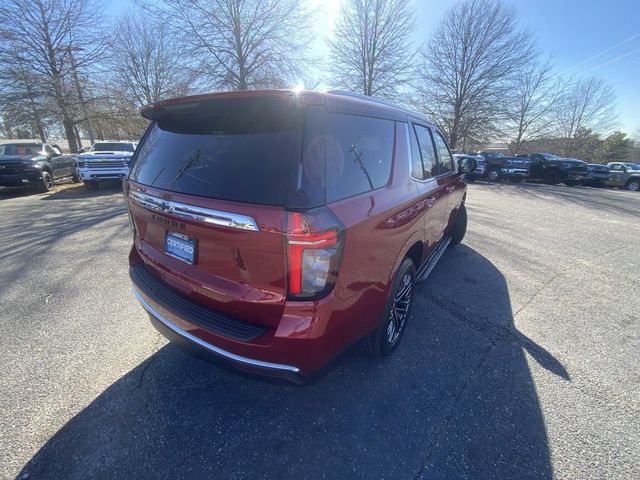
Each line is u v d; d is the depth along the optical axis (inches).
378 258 75.6
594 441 70.2
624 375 91.1
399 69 869.2
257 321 63.9
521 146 1471.5
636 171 657.0
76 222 252.5
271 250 57.6
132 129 876.6
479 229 253.8
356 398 81.0
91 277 149.6
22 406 76.6
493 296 137.6
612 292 143.6
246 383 85.4
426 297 135.1
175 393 81.7
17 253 181.0
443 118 1062.4
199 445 68.2
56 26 606.9
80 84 668.1
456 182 157.3
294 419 74.9
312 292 58.9
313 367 63.2
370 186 75.9
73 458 64.8
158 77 935.7
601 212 345.1
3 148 454.9
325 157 62.3
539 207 371.6
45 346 98.9
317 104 62.9
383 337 88.0
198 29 606.9
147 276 89.0
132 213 91.6
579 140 1611.7
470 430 72.5
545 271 167.0
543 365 94.7
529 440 70.2
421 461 65.4
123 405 77.7
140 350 97.7
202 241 67.0
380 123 85.7
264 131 64.4
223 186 63.7
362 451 67.4
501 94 976.3
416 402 80.2
